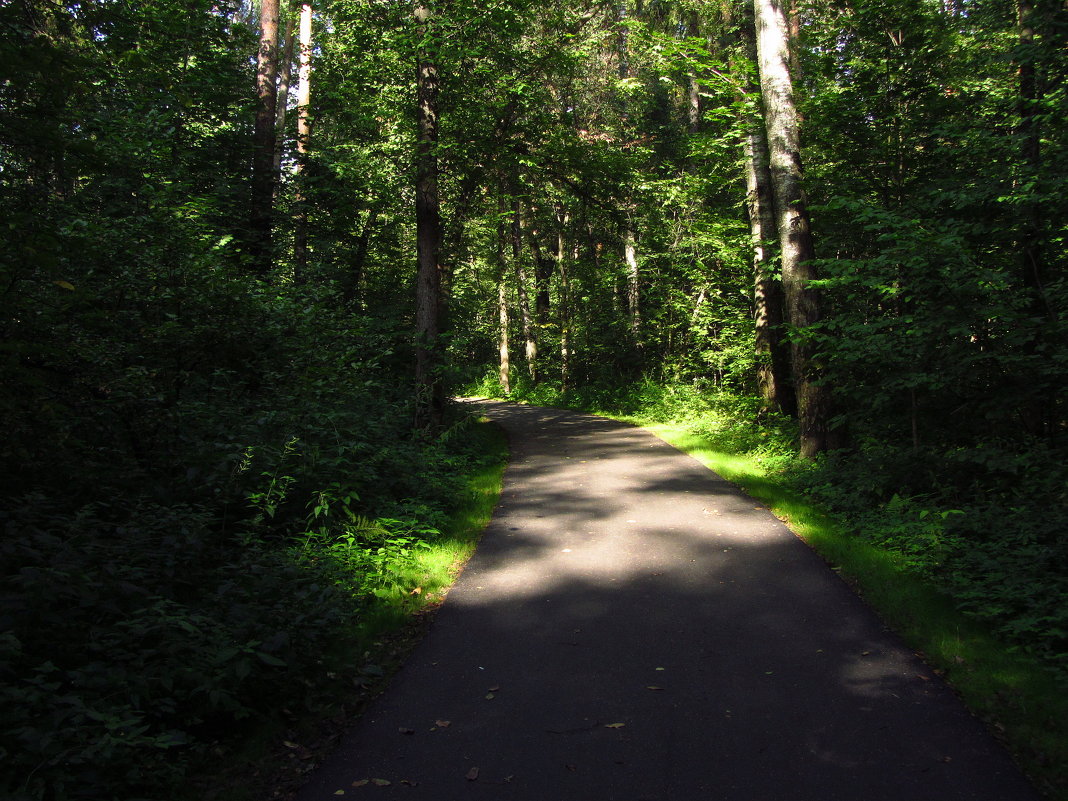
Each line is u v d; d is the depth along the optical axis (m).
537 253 34.25
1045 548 5.29
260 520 5.88
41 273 5.04
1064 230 7.92
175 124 12.58
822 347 10.62
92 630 3.62
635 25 14.28
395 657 4.59
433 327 13.72
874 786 3.02
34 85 4.23
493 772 3.23
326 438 7.76
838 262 8.39
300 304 8.98
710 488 9.85
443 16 12.94
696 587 5.73
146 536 4.77
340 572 5.62
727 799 2.96
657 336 25.41
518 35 14.30
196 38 13.16
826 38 11.80
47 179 4.68
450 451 12.54
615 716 3.71
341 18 14.73
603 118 23.73
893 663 4.25
